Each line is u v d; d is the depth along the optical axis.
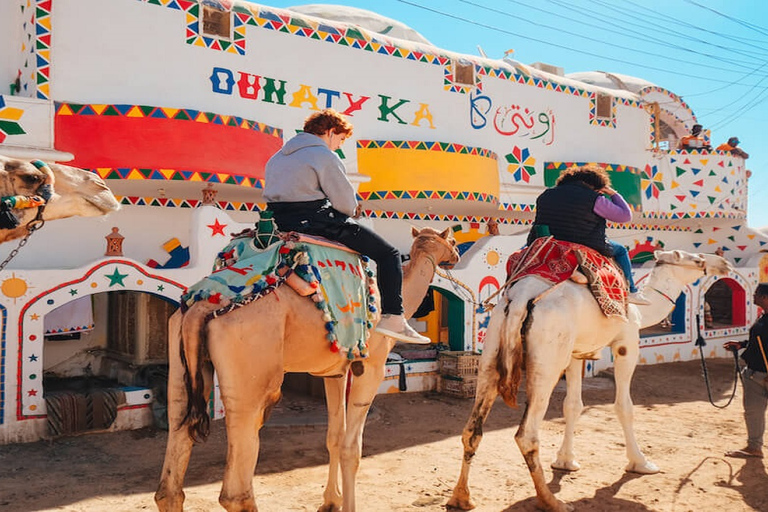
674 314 16.09
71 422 8.08
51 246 10.68
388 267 4.86
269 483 6.60
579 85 16.27
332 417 5.60
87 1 9.91
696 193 17.86
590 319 6.01
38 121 9.24
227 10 11.16
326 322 4.29
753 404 7.62
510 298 5.83
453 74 13.96
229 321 3.89
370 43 12.84
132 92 10.25
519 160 15.03
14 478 6.60
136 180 9.72
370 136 12.80
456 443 8.30
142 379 9.91
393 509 5.87
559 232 6.21
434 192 12.67
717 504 6.07
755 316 17.48
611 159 16.66
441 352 11.56
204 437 3.89
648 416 9.94
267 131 10.90
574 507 5.96
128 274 8.51
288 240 4.36
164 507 3.87
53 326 9.69
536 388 5.61
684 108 19.38
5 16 10.30
